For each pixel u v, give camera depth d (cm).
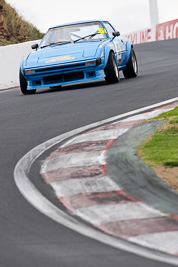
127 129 2423
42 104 3506
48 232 1333
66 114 3016
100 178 1756
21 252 1202
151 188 1644
